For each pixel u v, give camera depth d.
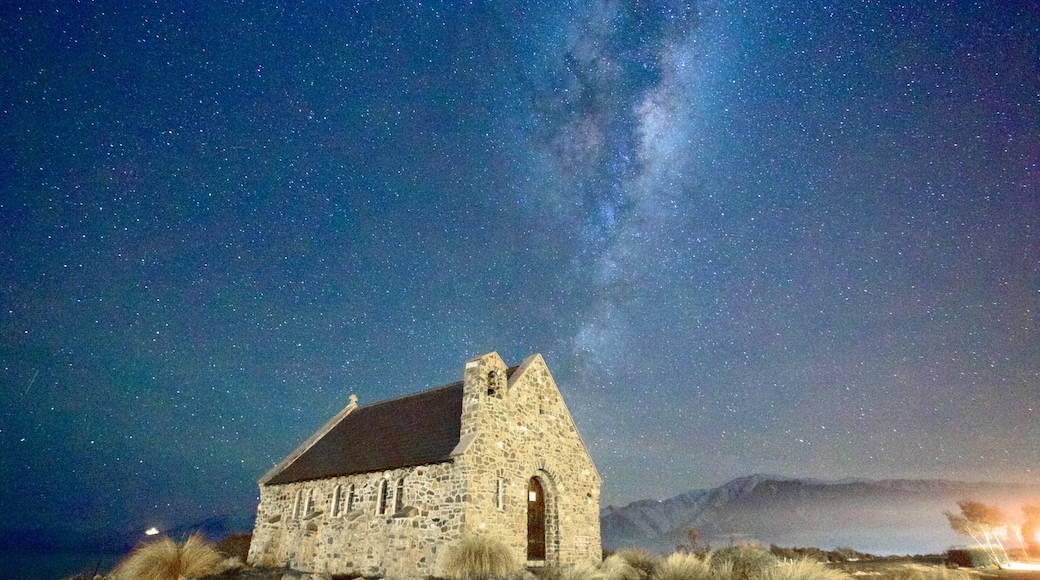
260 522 26.36
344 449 25.70
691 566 18.62
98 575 20.98
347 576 20.06
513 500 20.09
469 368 21.03
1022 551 35.81
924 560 33.25
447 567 17.14
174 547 17.94
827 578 15.41
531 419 22.31
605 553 25.00
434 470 19.72
